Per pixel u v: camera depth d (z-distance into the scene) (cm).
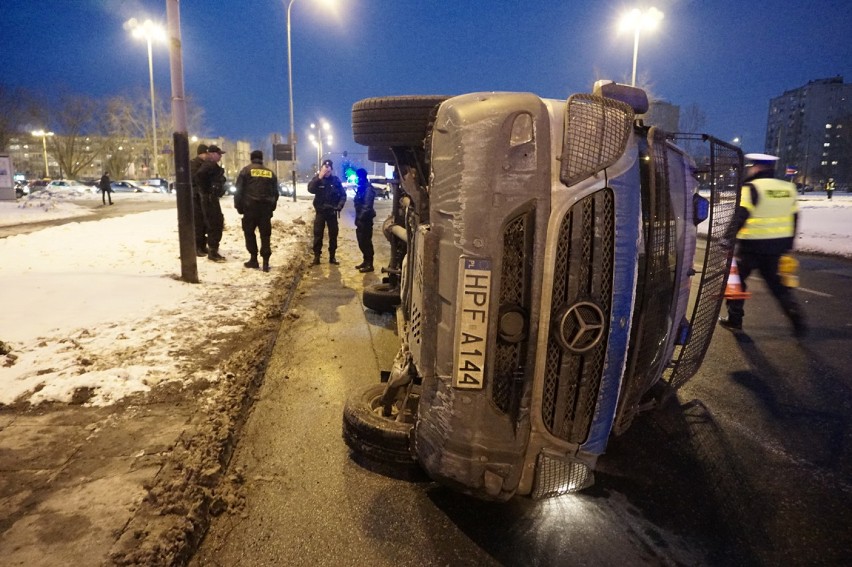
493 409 251
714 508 308
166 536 251
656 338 310
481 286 239
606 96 274
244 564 254
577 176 238
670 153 331
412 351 308
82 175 11069
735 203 404
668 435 394
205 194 963
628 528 288
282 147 3628
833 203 3909
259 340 541
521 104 235
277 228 1641
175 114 748
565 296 244
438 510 297
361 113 397
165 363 465
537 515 296
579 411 257
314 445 364
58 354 476
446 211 246
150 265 901
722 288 410
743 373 520
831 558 268
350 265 1093
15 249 1009
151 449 325
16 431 346
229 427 358
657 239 292
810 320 720
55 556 237
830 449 377
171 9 724
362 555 261
